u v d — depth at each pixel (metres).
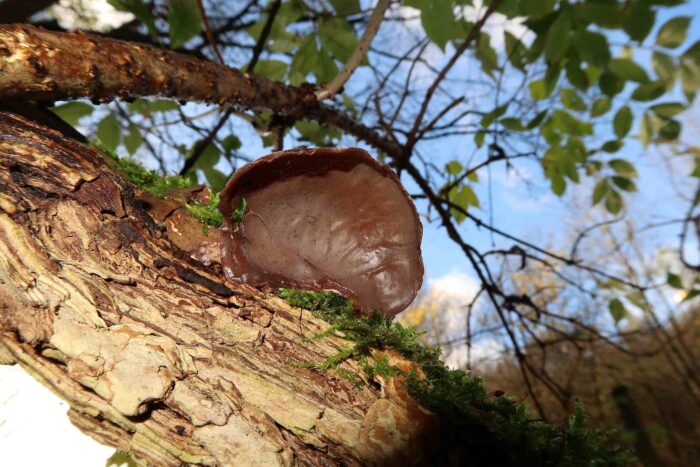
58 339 0.13
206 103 0.20
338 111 0.27
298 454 0.14
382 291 0.18
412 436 0.14
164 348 0.14
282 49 0.29
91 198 0.14
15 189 0.14
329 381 0.15
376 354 0.15
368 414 0.14
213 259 0.16
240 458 0.13
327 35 0.27
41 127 0.15
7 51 0.14
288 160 0.16
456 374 0.16
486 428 0.15
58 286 0.13
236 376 0.14
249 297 0.15
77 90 0.16
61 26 0.24
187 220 0.16
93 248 0.14
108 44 0.17
